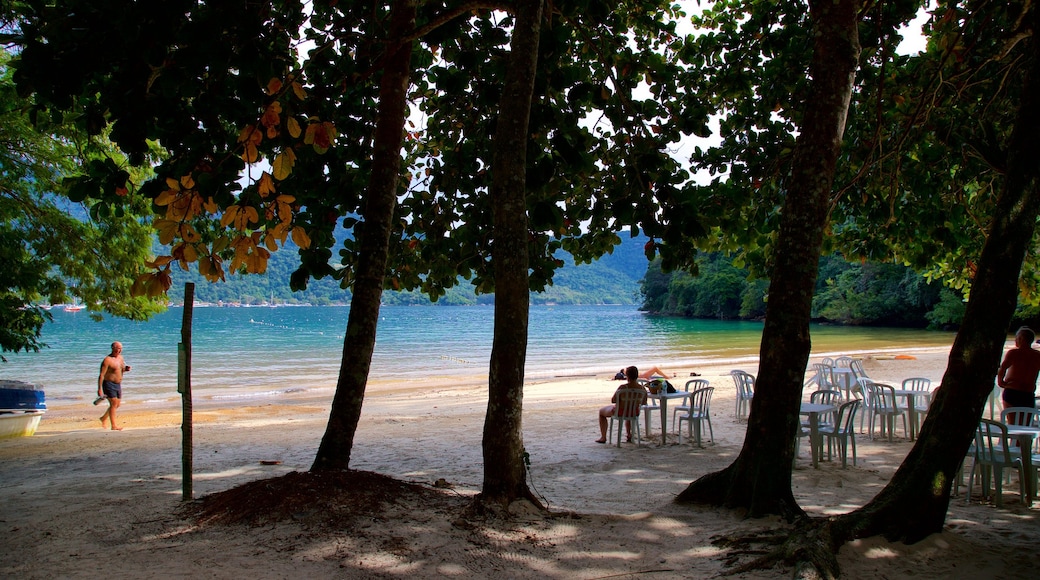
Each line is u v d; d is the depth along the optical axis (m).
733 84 8.97
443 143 9.43
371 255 6.26
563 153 6.25
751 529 4.80
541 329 72.12
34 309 12.24
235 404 20.00
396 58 6.41
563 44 6.07
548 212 6.00
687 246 6.84
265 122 3.54
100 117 4.05
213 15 3.59
